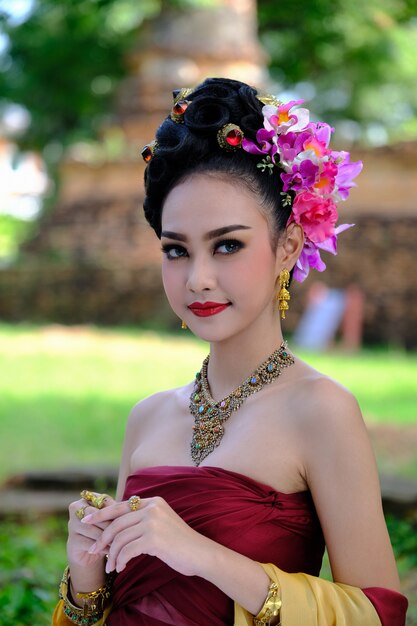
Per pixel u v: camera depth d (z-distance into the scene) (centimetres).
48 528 696
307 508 260
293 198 269
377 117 3180
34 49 2273
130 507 247
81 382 1315
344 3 2102
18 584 506
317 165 265
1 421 1056
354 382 1341
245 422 264
